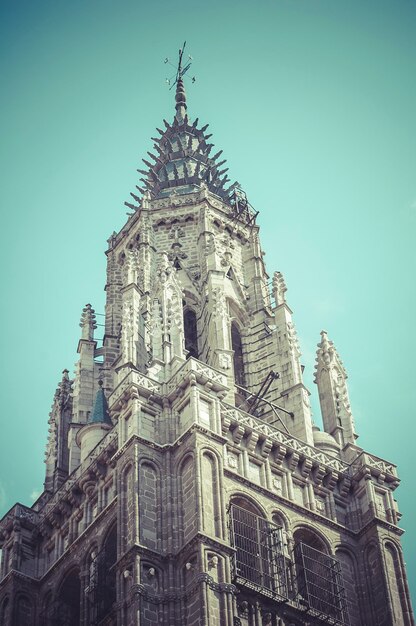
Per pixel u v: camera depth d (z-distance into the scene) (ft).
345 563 237.04
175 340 252.21
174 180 324.19
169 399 238.89
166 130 349.61
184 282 286.05
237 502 230.68
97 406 260.42
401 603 231.09
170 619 207.00
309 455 248.52
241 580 215.10
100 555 228.63
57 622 236.63
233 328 284.00
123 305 264.11
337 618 226.38
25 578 245.45
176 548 216.13
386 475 251.80
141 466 226.99
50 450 272.51
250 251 301.63
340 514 245.45
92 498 242.78
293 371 267.39
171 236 299.58
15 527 252.42
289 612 219.20
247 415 244.22
